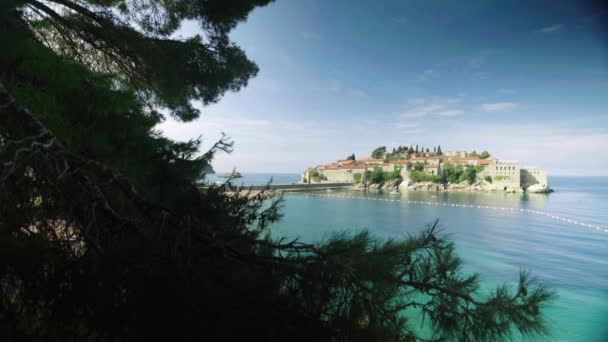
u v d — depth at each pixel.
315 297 1.85
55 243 1.76
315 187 161.75
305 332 1.74
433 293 1.81
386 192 156.88
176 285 1.89
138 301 1.82
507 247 53.62
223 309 1.86
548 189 176.00
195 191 3.51
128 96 2.98
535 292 1.67
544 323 1.63
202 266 2.12
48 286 1.57
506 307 1.65
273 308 1.87
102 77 2.91
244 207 3.55
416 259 1.87
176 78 6.41
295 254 2.15
